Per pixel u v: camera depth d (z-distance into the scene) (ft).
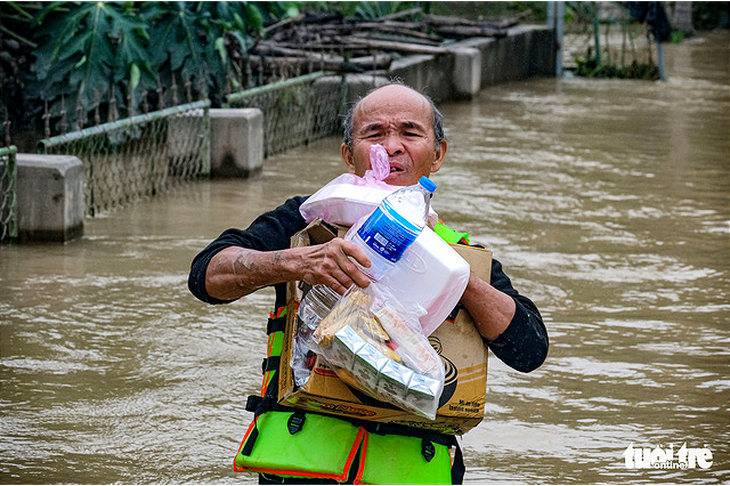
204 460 16.01
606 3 103.81
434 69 59.62
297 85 45.37
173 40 42.75
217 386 18.99
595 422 17.76
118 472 15.46
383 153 9.62
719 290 25.81
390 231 8.78
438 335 9.32
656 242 30.58
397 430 9.41
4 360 19.85
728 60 89.97
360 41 52.70
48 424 17.11
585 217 33.60
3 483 14.90
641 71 76.23
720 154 46.37
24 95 43.29
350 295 8.84
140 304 23.44
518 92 67.92
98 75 40.68
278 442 9.34
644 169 42.50
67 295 23.84
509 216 33.40
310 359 9.20
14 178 28.04
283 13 45.91
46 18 43.06
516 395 18.89
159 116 35.12
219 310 23.36
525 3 89.76
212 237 29.53
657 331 22.57
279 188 36.73
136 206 33.14
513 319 9.40
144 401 18.20
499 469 15.80
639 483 15.39
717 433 17.40
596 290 25.50
